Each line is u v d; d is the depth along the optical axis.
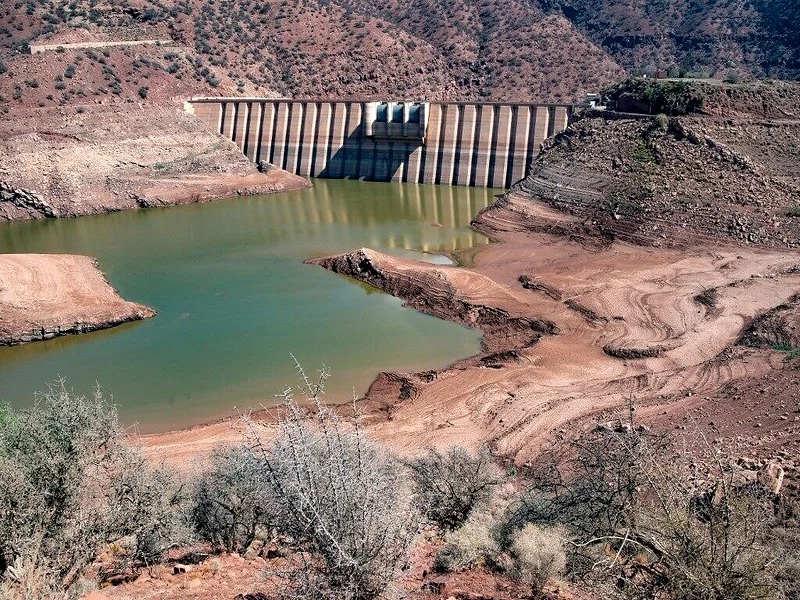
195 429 38.16
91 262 64.94
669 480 12.22
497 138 98.88
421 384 43.19
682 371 41.16
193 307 57.75
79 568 13.13
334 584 9.86
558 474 20.47
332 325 53.59
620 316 51.06
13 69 108.25
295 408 12.38
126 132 105.12
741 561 9.89
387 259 64.50
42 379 45.75
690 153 73.88
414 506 14.30
